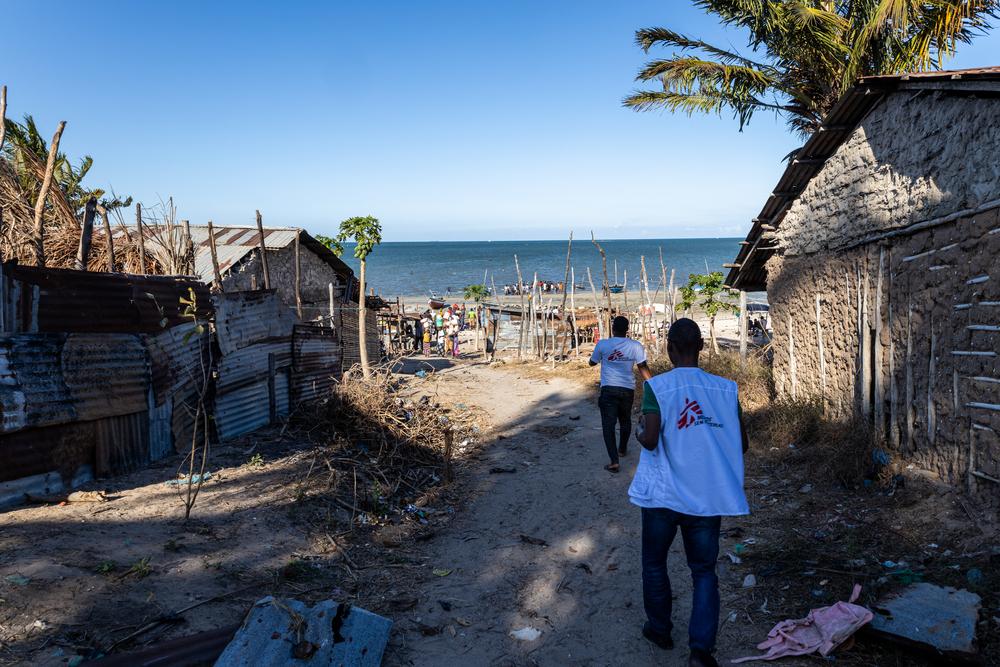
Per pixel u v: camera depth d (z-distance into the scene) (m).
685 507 3.25
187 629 3.42
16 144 9.18
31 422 4.88
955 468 5.33
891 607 3.62
